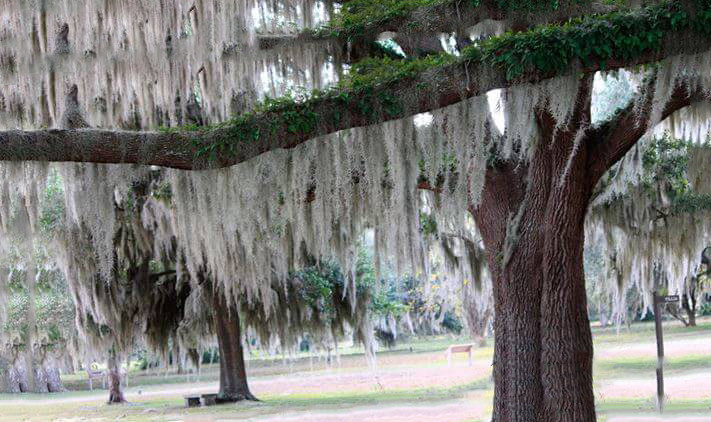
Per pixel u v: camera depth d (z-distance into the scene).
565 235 7.55
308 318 15.38
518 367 7.80
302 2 9.11
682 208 12.25
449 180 8.27
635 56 6.01
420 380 18.23
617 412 9.91
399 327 31.11
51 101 8.23
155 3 8.50
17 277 15.76
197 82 10.59
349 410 12.17
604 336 30.52
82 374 39.94
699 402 10.57
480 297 13.40
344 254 11.17
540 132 7.48
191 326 14.90
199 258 8.02
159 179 12.06
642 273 12.87
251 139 6.58
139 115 10.51
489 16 6.99
